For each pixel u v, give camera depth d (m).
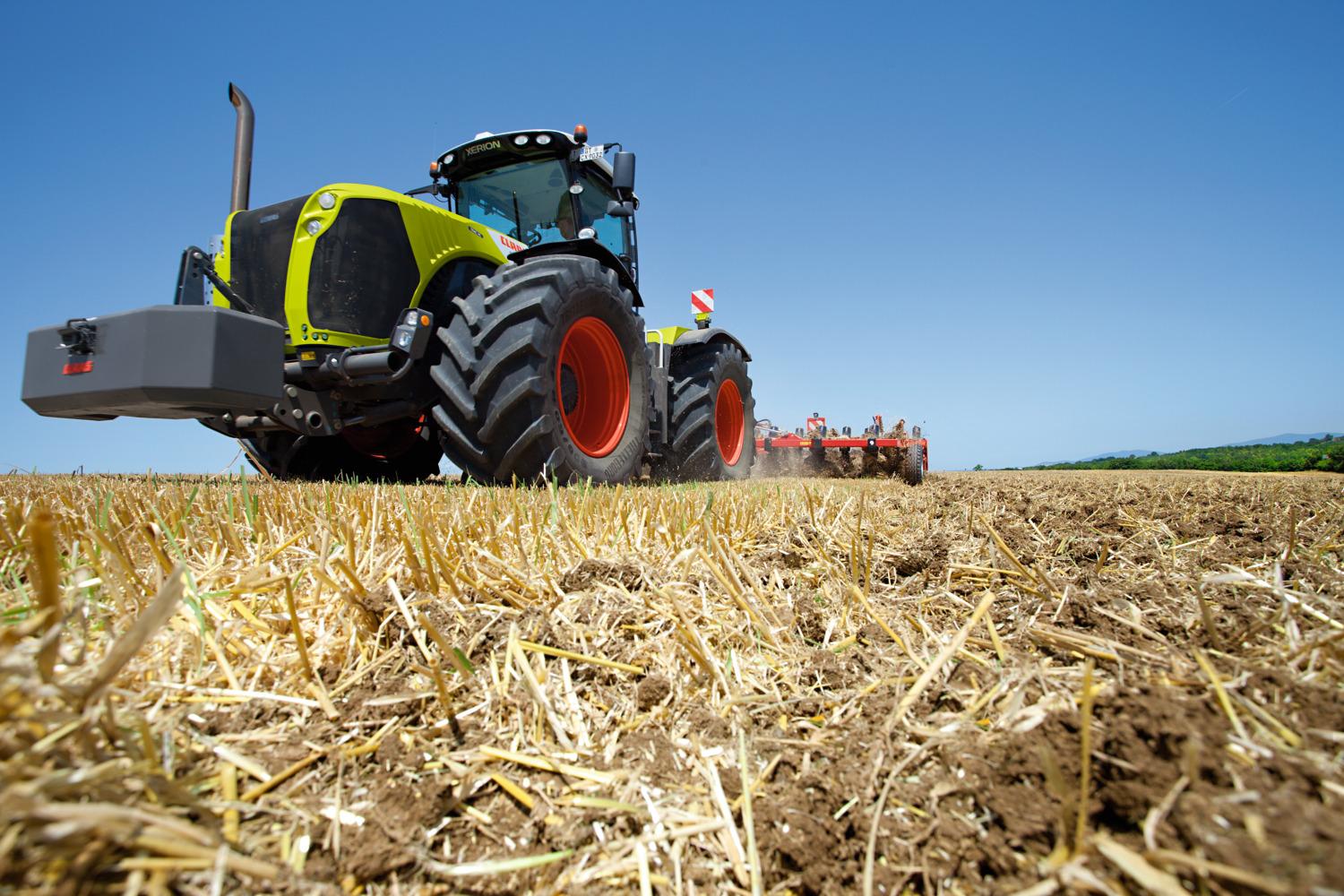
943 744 1.04
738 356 7.31
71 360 3.00
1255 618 1.34
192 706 1.07
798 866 0.89
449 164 5.26
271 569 1.60
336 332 3.75
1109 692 1.00
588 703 1.24
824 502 2.90
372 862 0.85
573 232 5.28
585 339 4.57
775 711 1.23
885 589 1.87
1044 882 0.76
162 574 1.32
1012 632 1.50
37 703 0.79
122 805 0.73
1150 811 0.79
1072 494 4.12
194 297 3.57
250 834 0.85
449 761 1.05
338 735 1.08
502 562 1.68
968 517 2.85
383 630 1.37
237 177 4.21
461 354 3.75
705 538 2.03
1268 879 0.64
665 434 5.82
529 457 3.85
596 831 0.96
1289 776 0.81
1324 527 2.40
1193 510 3.07
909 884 0.86
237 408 3.08
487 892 0.87
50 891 0.61
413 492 2.96
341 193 3.78
